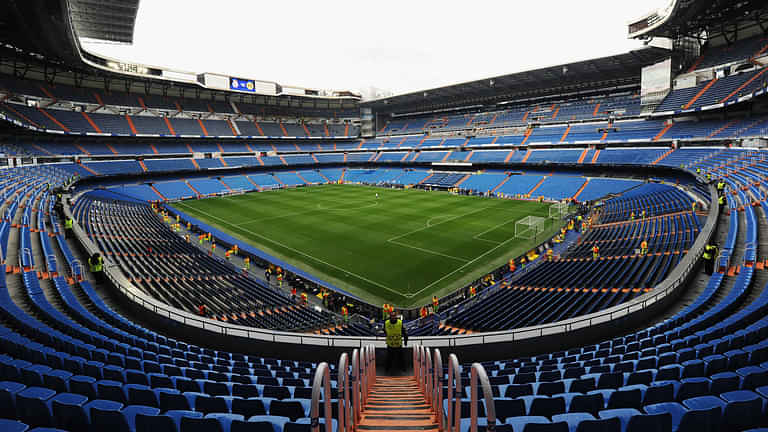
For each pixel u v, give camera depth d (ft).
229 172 263.08
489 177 233.14
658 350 28.55
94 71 204.33
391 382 30.73
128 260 84.33
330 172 295.48
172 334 43.27
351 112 345.31
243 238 129.18
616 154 197.47
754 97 134.51
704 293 47.09
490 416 13.82
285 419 17.81
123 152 225.35
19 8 109.91
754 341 28.48
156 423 15.97
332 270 99.45
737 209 78.28
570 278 75.72
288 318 68.64
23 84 194.08
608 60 195.83
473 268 99.04
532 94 272.92
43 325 35.78
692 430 15.97
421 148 295.07
